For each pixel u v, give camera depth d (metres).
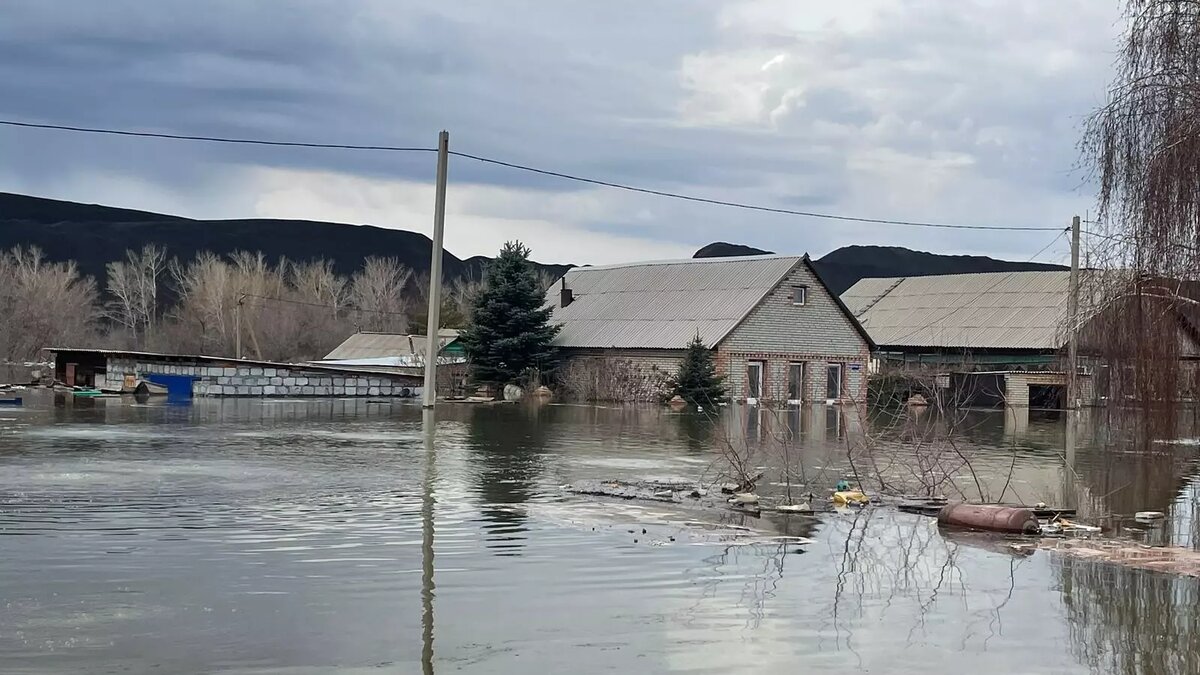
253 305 81.25
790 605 8.31
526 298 43.81
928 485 14.96
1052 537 11.66
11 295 76.12
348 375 41.78
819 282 44.97
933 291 60.34
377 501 12.81
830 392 45.56
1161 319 13.66
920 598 8.65
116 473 14.89
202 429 23.08
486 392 42.06
